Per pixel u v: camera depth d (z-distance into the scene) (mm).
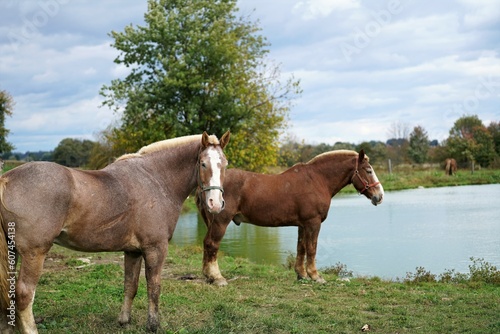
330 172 10047
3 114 36531
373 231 18359
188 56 27984
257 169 32375
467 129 54750
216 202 5957
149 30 28672
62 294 7828
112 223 5508
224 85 29047
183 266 11289
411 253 14008
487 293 8750
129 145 29453
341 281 9805
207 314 6855
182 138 6438
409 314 7180
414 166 55906
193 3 29688
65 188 5102
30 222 4891
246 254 14633
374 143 69000
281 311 7305
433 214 22516
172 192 6191
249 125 29266
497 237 16078
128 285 6250
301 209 9695
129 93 27797
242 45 31781
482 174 45781
